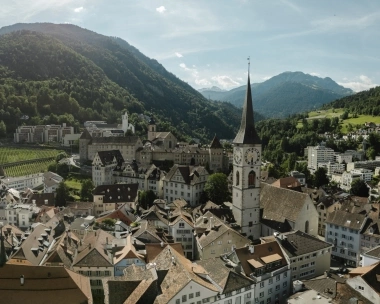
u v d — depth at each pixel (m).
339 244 131.50
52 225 133.25
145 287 70.25
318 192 181.25
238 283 84.44
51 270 66.88
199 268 84.12
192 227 125.44
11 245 111.62
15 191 195.62
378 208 138.38
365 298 77.19
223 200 178.00
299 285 88.81
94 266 92.44
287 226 126.00
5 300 62.81
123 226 131.50
